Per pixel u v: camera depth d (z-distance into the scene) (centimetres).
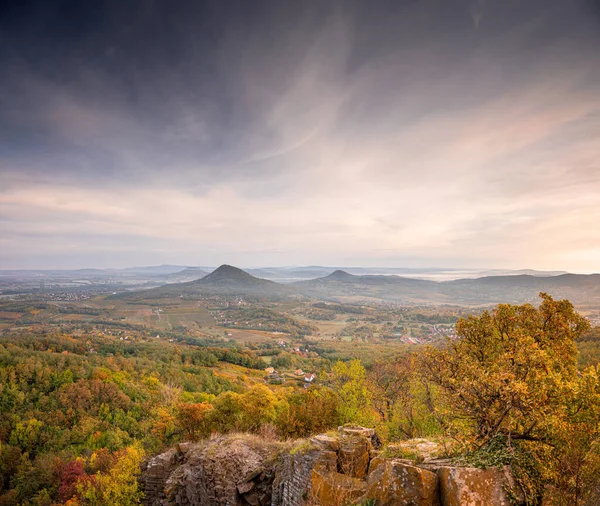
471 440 855
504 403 845
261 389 2998
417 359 1380
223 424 2730
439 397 1170
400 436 2016
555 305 1191
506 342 1167
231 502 1379
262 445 1603
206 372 9256
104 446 5194
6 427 5606
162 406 5828
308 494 1062
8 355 7506
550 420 748
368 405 2447
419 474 751
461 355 1120
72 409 6147
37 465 4712
